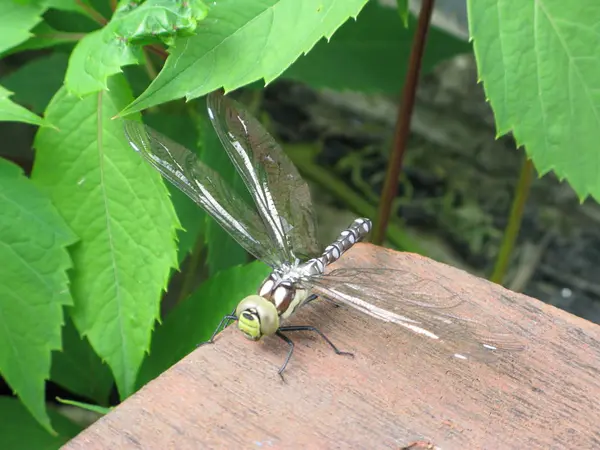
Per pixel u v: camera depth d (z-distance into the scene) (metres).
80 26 0.28
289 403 0.18
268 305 0.19
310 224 0.23
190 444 0.17
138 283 0.23
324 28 0.20
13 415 0.26
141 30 0.21
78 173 0.23
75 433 0.27
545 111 0.21
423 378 0.18
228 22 0.21
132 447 0.17
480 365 0.19
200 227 0.28
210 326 0.24
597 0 0.21
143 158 0.22
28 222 0.23
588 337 0.19
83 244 0.23
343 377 0.18
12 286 0.22
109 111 0.23
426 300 0.20
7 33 0.23
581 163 0.21
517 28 0.21
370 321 0.20
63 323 0.23
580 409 0.18
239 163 0.24
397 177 0.29
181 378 0.18
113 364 0.23
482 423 0.18
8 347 0.22
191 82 0.21
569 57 0.21
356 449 0.17
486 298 0.20
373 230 0.30
